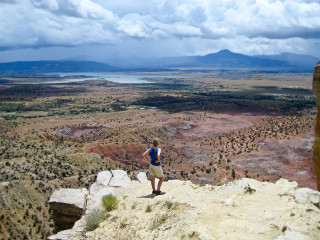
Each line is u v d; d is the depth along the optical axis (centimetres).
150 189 1653
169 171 10806
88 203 1692
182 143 15775
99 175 2064
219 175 10494
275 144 14888
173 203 1301
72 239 1340
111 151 12694
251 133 17800
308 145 14338
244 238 838
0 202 6188
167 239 973
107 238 1231
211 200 1244
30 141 13438
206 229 922
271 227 877
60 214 1680
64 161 9719
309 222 859
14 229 5844
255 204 1101
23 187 7062
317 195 1036
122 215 1390
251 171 11025
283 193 1121
